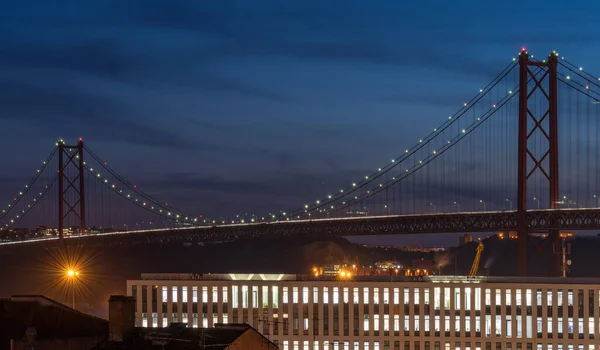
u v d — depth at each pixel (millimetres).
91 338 87688
